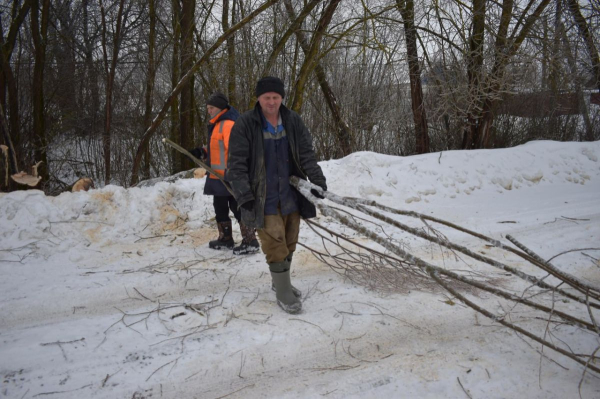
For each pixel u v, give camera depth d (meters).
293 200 3.37
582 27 10.34
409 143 11.11
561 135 12.80
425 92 10.52
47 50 10.82
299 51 10.48
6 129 7.18
